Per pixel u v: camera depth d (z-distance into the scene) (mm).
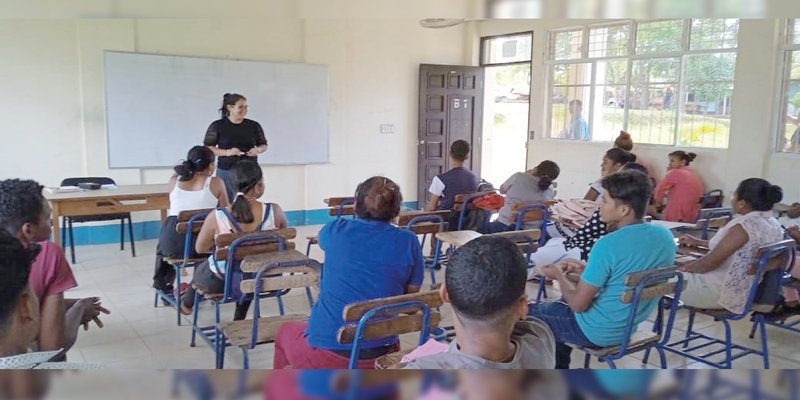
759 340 3600
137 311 3986
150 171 6250
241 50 6680
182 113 6332
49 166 5785
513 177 4668
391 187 2217
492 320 1157
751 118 5883
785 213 4918
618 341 2430
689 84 6480
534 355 1238
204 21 6410
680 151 6082
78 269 5035
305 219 7363
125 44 5969
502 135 10375
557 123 7938
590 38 7395
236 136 4938
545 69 7910
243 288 2520
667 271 2346
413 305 2018
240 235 2945
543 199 4629
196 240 3379
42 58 5645
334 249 2180
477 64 8555
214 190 3902
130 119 6055
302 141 7188
